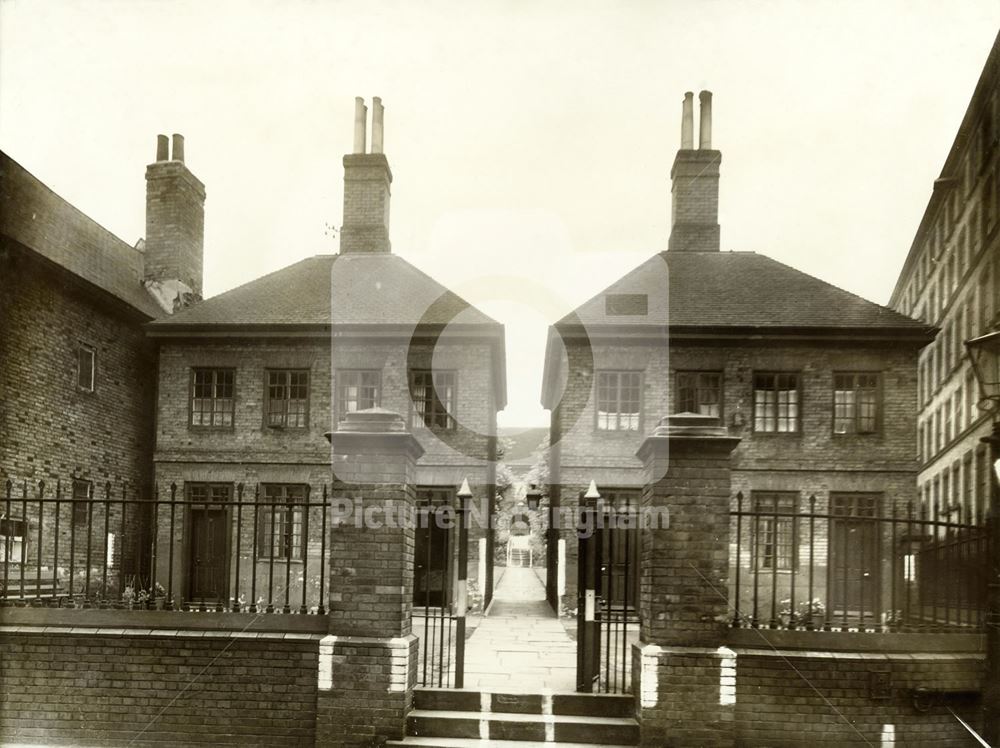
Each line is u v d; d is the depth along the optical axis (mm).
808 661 6176
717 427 6320
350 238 16250
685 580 6195
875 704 6152
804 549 13508
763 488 13773
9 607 6664
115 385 15211
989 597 6250
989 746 6102
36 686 6562
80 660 6566
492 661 8219
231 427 15070
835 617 9594
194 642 6523
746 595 13320
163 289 16766
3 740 6512
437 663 8023
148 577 14492
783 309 14109
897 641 6262
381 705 6219
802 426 13844
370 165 16375
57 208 14617
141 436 16078
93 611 6641
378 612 6332
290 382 15164
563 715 6480
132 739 6461
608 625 6754
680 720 6043
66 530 13383
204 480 14961
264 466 14922
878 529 6762
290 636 6418
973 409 10078
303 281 16219
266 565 14555
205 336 15156
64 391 13742
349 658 6266
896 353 13797
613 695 6520
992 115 9648
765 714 6145
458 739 6246
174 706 6473
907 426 13672
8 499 6789
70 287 13961
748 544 13602
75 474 13812
